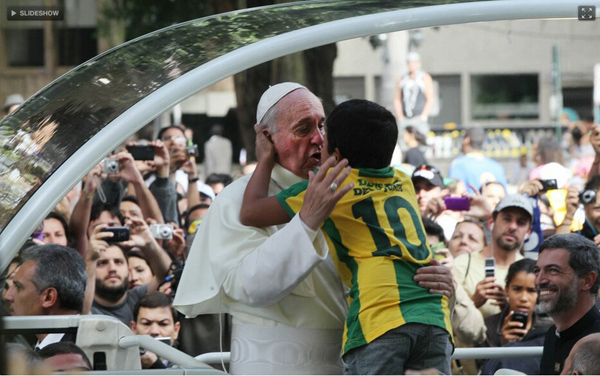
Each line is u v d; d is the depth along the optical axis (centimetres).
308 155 665
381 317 622
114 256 1102
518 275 1061
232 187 672
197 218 1325
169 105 616
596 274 742
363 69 4456
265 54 641
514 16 670
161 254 1174
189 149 1369
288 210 636
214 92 3409
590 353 693
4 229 581
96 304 1100
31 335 796
